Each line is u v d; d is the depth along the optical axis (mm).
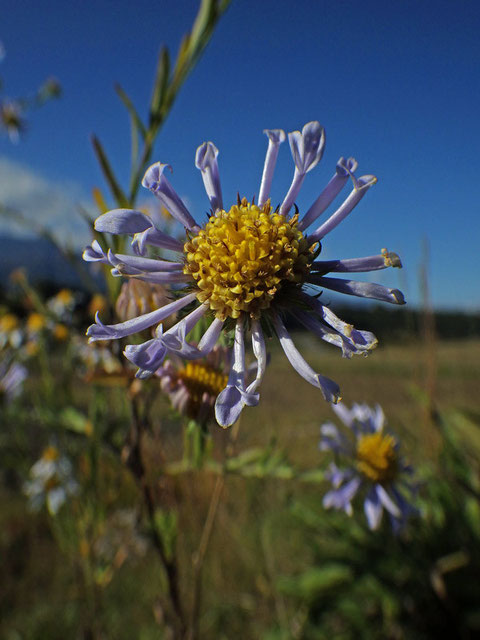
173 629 75
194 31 55
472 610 146
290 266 50
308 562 179
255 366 59
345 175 51
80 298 189
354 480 110
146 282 53
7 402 132
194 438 67
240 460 74
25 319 191
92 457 91
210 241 51
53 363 158
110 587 191
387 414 200
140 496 73
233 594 178
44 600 205
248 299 49
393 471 110
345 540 163
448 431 168
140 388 67
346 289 49
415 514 110
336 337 47
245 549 177
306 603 158
